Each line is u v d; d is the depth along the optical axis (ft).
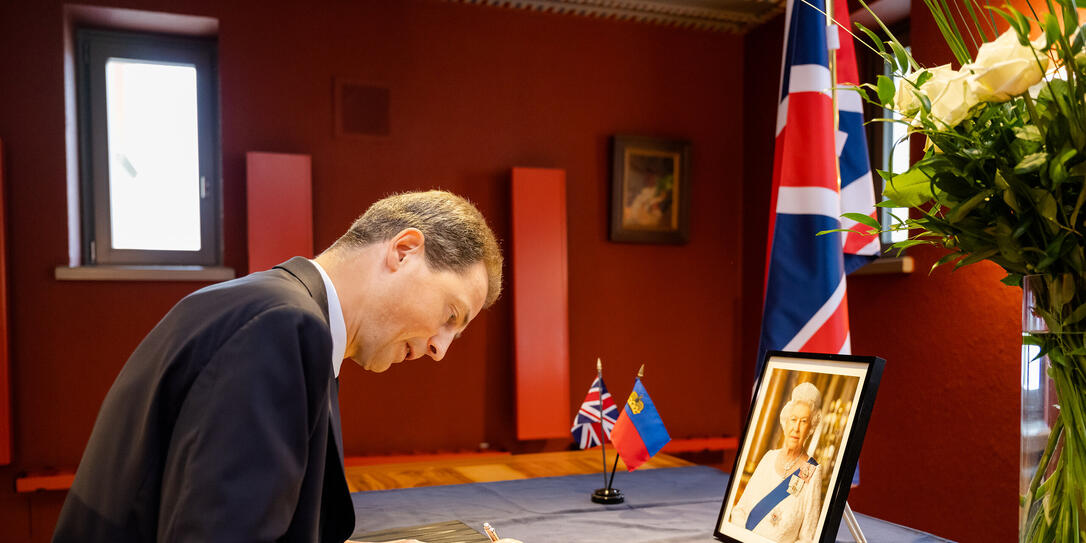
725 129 15.33
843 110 7.64
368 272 3.82
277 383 2.97
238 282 3.41
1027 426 3.26
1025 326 3.31
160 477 3.07
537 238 13.53
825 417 4.13
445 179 13.53
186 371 3.02
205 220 13.11
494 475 7.63
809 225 6.81
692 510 6.02
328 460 3.78
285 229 12.35
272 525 2.82
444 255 3.86
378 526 5.60
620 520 5.72
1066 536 3.06
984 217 3.40
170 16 12.22
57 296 11.73
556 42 14.21
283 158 12.41
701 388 15.08
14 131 11.55
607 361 14.46
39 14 11.67
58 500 11.66
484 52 13.78
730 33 15.31
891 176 3.68
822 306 6.70
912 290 10.83
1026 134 3.10
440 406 13.42
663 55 14.90
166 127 13.01
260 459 2.85
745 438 4.72
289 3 12.76
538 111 14.10
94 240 12.60
